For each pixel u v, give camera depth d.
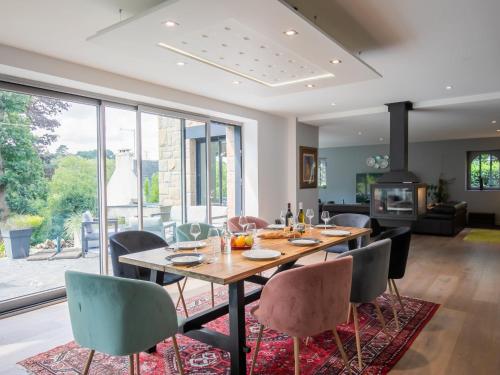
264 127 6.44
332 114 6.59
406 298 3.62
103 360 2.44
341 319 2.02
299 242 2.75
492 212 10.28
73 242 4.00
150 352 2.52
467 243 6.71
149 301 1.74
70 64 3.51
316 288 1.86
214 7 2.03
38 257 3.73
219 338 2.20
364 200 12.55
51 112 3.79
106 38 2.50
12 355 2.53
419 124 7.73
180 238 3.50
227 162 6.29
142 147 4.62
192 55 2.86
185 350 2.57
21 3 2.35
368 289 2.33
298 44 2.60
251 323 3.02
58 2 2.35
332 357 2.42
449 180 10.88
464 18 2.69
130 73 3.91
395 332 2.80
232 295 2.13
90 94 4.01
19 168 3.57
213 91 4.79
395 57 3.56
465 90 4.96
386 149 12.09
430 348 2.54
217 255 2.43
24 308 3.47
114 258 2.85
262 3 1.99
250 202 6.38
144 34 2.43
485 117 6.80
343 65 3.08
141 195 4.58
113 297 1.65
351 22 2.76
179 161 5.18
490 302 3.50
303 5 2.48
